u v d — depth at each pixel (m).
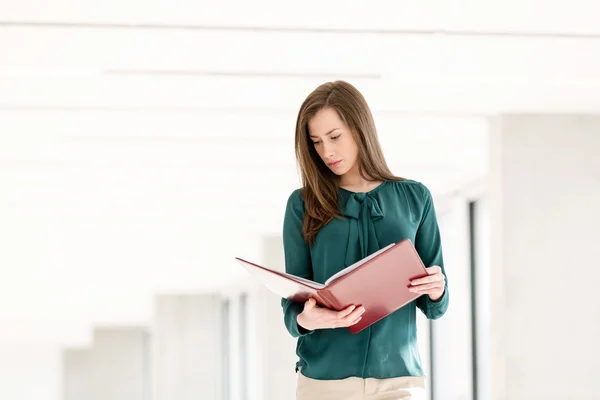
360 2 4.14
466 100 6.20
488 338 9.02
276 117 6.51
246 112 6.36
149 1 4.10
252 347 16.38
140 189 9.91
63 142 7.35
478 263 9.35
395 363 2.58
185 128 6.86
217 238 15.38
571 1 4.16
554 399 6.72
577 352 6.75
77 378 27.05
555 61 5.15
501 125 6.71
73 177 9.07
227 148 7.66
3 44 4.71
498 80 5.61
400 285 2.42
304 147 2.64
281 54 4.96
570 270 6.77
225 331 24.05
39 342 15.52
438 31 4.59
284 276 2.39
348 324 2.44
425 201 2.69
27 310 15.07
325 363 2.58
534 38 4.71
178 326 25.94
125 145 7.49
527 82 5.66
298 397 2.66
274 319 12.25
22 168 8.53
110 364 27.20
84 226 13.44
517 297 6.74
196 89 5.70
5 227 13.40
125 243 15.17
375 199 2.63
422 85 5.72
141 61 5.06
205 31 4.54
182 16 4.32
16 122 6.60
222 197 10.58
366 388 2.56
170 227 13.67
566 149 6.77
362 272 2.33
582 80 5.62
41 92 5.75
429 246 2.70
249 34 4.60
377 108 6.38
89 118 6.50
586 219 6.79
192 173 8.92
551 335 6.75
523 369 6.72
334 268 2.61
